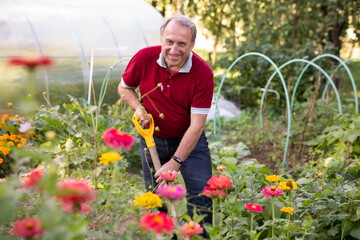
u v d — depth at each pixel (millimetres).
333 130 4512
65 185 1117
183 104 2078
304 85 7043
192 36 1912
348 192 2459
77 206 1153
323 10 7594
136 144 3852
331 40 7762
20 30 4590
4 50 4344
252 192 2451
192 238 1397
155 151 2062
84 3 5641
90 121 3586
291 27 7453
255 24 7668
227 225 2057
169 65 1989
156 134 2250
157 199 1416
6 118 3768
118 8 5898
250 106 7449
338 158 3973
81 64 4922
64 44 4832
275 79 7125
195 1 7848
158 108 2139
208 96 2014
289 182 1953
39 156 1283
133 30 5672
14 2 4867
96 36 5227
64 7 5312
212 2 7773
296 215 2400
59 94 4738
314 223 2334
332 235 2402
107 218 2047
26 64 974
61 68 4730
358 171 3439
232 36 7531
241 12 7801
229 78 7773
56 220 980
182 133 2225
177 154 1971
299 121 5512
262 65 7102
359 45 7891
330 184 2537
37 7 5020
